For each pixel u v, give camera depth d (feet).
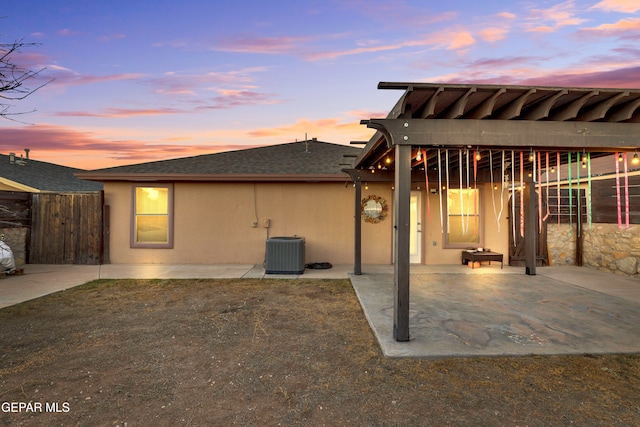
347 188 29.04
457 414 7.57
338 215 29.01
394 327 11.94
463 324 13.50
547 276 23.40
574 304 16.40
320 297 18.04
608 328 13.01
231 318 14.52
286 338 12.26
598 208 25.82
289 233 29.09
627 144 11.25
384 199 28.94
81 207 28.48
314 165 31.37
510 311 15.28
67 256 28.43
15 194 27.55
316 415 7.57
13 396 8.27
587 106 11.35
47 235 28.35
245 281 21.99
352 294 18.67
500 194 28.60
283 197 29.09
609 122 11.32
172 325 13.61
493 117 11.89
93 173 27.61
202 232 29.14
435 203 28.81
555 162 20.84
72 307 16.06
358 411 7.71
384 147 16.60
